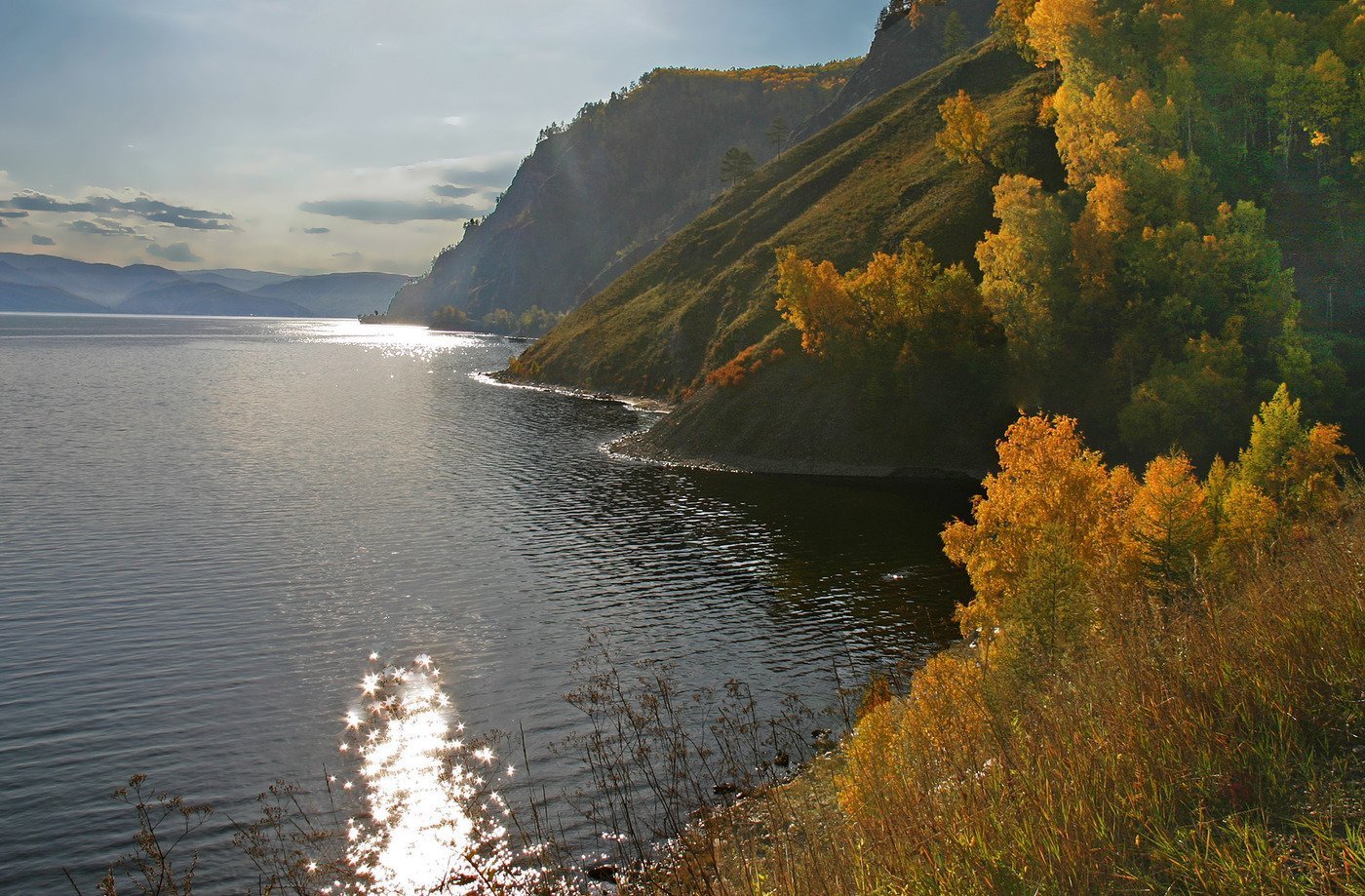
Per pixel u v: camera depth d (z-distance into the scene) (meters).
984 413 71.62
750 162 196.75
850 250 103.94
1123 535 17.77
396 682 27.52
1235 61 69.19
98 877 17.83
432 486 62.44
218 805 20.44
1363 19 70.31
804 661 28.97
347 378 155.00
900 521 52.88
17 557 42.09
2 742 23.58
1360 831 4.20
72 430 88.00
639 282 148.25
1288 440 22.28
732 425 78.19
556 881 16.67
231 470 67.12
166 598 36.09
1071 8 77.69
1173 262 60.34
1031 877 4.88
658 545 46.19
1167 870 4.58
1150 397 56.81
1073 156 73.06
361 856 18.09
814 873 6.39
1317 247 64.12
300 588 37.56
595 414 104.31
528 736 23.56
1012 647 12.02
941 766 7.93
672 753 20.17
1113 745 5.80
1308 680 5.84
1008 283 68.81
